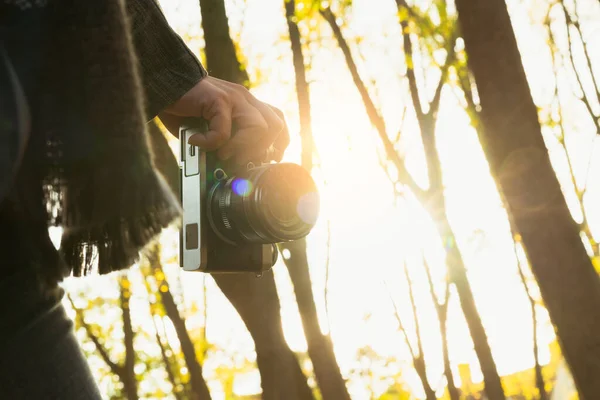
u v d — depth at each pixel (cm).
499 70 388
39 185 85
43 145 85
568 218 392
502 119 389
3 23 82
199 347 1070
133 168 86
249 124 126
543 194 389
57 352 89
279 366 503
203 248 137
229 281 498
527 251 399
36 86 84
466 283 930
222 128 120
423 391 1086
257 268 144
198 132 128
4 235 86
